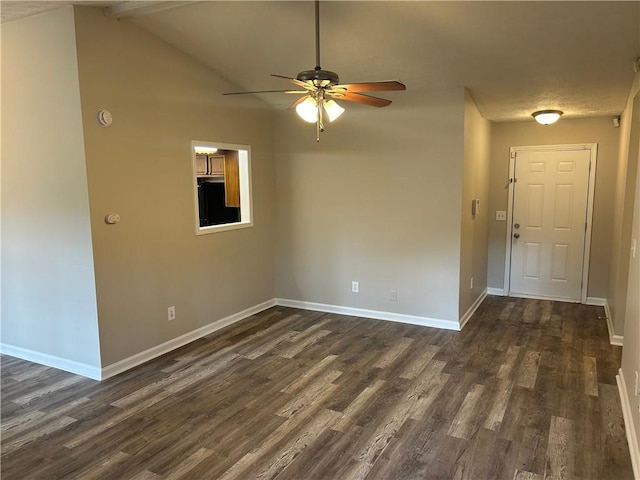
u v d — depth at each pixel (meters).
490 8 2.91
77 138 3.32
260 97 5.05
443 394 3.27
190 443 2.69
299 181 5.34
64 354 3.73
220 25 3.55
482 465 2.46
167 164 4.02
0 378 3.59
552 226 5.80
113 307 3.60
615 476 2.36
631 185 4.10
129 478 2.38
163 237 4.03
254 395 3.29
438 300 4.73
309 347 4.23
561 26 3.04
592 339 4.38
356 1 3.00
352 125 4.94
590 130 5.48
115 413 3.04
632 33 3.02
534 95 4.44
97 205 3.42
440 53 3.62
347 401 3.19
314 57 3.96
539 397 3.21
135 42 3.66
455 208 4.52
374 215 4.95
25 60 3.47
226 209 5.57
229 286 4.88
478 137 5.11
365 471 2.42
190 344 4.32
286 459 2.53
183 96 4.14
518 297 6.03
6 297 4.02
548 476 2.36
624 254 4.17
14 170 3.73
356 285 5.16
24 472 2.44
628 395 2.90
